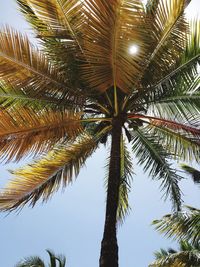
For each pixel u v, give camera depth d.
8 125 9.29
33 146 9.59
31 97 10.12
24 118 9.45
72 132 10.23
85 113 10.80
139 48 9.12
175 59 9.92
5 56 9.65
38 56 9.93
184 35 9.62
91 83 9.87
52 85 10.15
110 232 8.75
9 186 10.49
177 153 11.73
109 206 9.12
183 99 10.39
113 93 10.55
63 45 9.96
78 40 9.62
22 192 10.53
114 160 9.72
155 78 10.09
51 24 9.58
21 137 9.42
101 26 8.82
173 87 10.27
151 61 9.80
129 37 8.89
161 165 12.14
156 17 9.29
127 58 9.21
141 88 10.21
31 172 10.73
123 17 8.66
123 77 9.62
